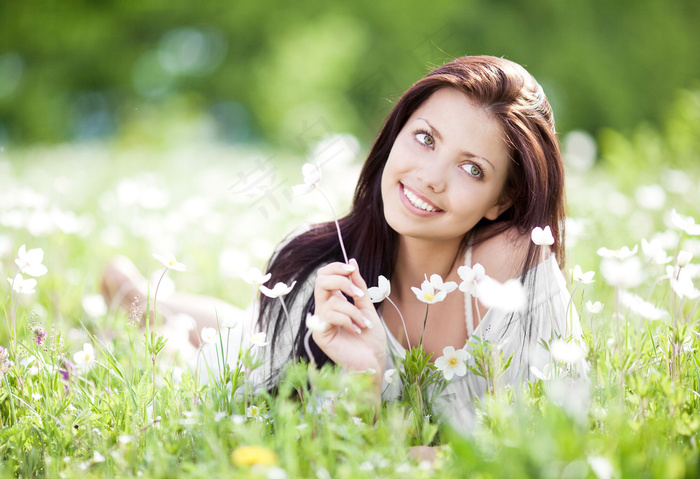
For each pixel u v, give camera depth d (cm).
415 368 157
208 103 1831
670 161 570
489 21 1577
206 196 498
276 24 1798
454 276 199
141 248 344
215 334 165
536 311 187
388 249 197
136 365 164
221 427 134
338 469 119
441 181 171
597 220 321
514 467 105
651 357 158
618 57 1608
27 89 1705
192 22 1784
